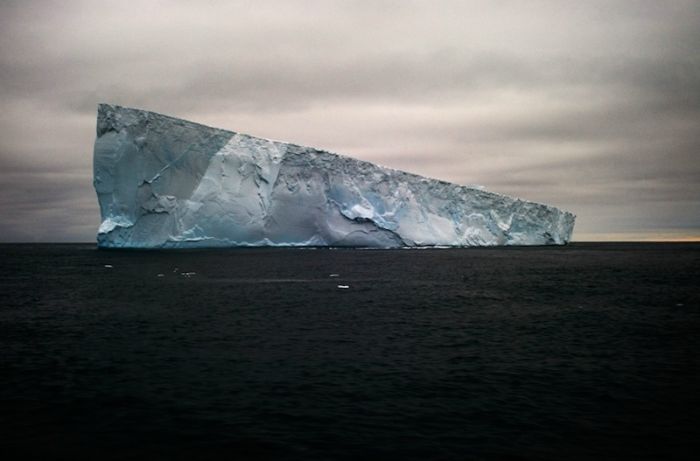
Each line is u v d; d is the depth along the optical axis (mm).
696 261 77562
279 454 9992
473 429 11211
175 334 20875
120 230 65812
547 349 18672
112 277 45500
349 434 10906
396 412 12164
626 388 14094
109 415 11875
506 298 33125
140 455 9922
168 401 12805
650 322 24484
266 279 43781
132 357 17109
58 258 80062
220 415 11898
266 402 12758
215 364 16281
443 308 28531
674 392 13797
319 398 13102
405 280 44156
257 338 20219
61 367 15828
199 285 39156
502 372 15594
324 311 27109
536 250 124062
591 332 21953
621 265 67062
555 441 10656
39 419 11625
